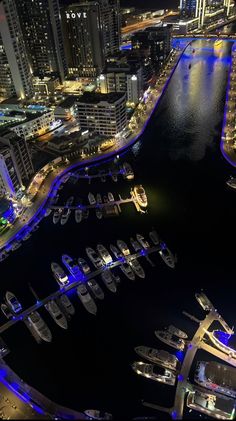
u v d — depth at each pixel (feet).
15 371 315.17
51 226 471.62
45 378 309.22
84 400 292.61
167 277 391.45
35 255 430.61
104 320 353.10
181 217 471.62
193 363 312.91
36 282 396.57
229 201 496.23
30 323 353.51
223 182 534.37
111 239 445.37
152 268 402.72
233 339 325.01
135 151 634.43
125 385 301.63
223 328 338.75
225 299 364.99
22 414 281.13
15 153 490.90
